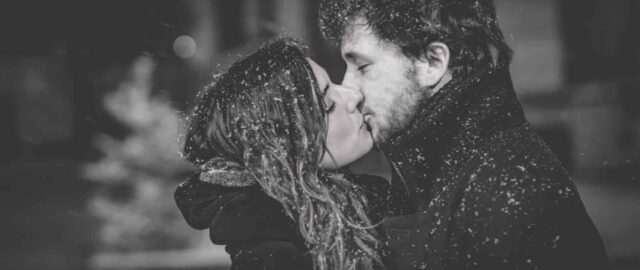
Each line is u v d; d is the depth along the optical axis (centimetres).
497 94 185
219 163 188
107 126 1425
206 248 804
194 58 1376
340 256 175
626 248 665
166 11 1474
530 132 185
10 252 844
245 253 171
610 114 1108
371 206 200
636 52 1166
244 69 190
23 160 1612
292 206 177
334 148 192
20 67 1641
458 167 183
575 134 1134
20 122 1655
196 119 196
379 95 195
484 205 169
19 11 1669
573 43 1194
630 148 1094
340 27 200
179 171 918
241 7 1345
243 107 184
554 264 164
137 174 882
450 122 183
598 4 1177
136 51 1509
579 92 1146
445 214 177
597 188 1006
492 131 182
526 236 164
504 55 192
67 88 1650
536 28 1177
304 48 197
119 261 782
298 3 1267
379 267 183
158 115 897
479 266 169
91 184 1330
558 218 166
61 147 1662
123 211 856
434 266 176
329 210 177
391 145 195
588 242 169
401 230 184
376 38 192
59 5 1584
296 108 182
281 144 180
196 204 188
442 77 192
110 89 1516
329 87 194
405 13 189
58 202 1185
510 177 170
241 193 183
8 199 1255
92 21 1554
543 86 1177
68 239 893
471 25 188
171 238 846
